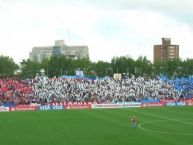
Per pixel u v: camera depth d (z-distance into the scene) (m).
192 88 123.06
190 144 52.06
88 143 52.50
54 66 189.38
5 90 106.06
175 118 81.19
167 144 51.94
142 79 124.88
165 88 120.88
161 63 199.50
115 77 134.88
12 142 52.97
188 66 191.88
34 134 59.56
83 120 77.06
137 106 107.19
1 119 78.19
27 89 108.81
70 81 117.56
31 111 94.69
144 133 61.16
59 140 54.62
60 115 85.62
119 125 70.19
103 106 104.12
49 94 108.12
